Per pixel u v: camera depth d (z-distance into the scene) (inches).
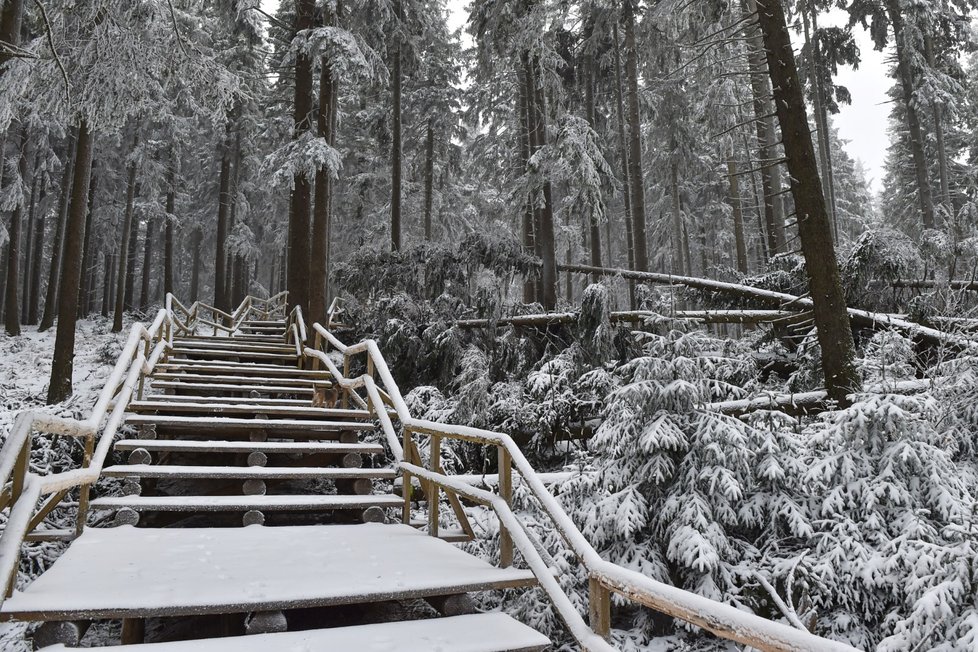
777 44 384.8
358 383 321.4
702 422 242.8
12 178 956.0
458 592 153.1
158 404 286.8
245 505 224.8
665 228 1177.4
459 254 556.1
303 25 589.3
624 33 802.2
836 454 239.9
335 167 515.2
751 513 234.7
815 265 361.4
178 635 173.5
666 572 226.8
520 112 743.7
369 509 238.5
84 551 172.6
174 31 390.0
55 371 482.6
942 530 192.7
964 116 1049.5
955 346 336.8
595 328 441.4
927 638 171.3
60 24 379.6
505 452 172.7
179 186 1328.7
